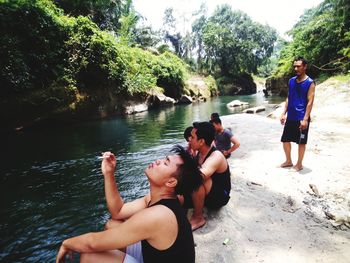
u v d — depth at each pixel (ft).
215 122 15.83
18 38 36.17
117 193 7.61
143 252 5.31
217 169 9.81
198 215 9.79
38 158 22.79
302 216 10.59
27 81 36.19
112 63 49.67
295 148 19.62
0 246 11.10
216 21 151.94
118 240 5.15
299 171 14.99
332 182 13.43
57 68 41.04
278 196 12.18
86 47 45.70
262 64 158.10
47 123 39.22
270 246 8.83
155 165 5.80
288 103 14.97
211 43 139.95
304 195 12.25
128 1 93.45
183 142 27.25
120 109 53.36
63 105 40.93
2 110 34.50
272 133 25.49
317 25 65.57
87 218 13.07
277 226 9.93
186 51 160.66
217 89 123.34
